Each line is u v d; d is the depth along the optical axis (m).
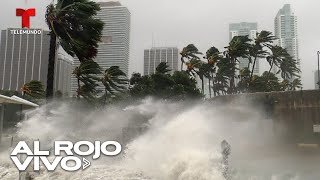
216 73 60.38
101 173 10.25
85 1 19.64
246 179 10.84
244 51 57.09
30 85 43.75
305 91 23.66
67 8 19.22
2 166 11.68
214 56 59.59
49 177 10.01
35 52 69.75
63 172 10.31
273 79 65.88
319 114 22.91
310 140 22.66
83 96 38.00
